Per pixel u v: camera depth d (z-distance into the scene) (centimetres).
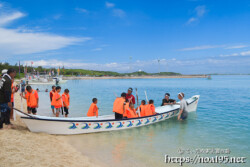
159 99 1930
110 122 774
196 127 855
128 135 739
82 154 543
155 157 539
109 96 2209
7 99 596
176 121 967
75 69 18225
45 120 661
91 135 730
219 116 1079
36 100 907
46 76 5428
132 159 524
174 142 663
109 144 637
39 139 601
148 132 783
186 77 13325
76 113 1187
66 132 709
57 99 924
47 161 436
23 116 662
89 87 4062
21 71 8600
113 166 479
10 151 446
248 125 884
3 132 580
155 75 14262
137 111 972
